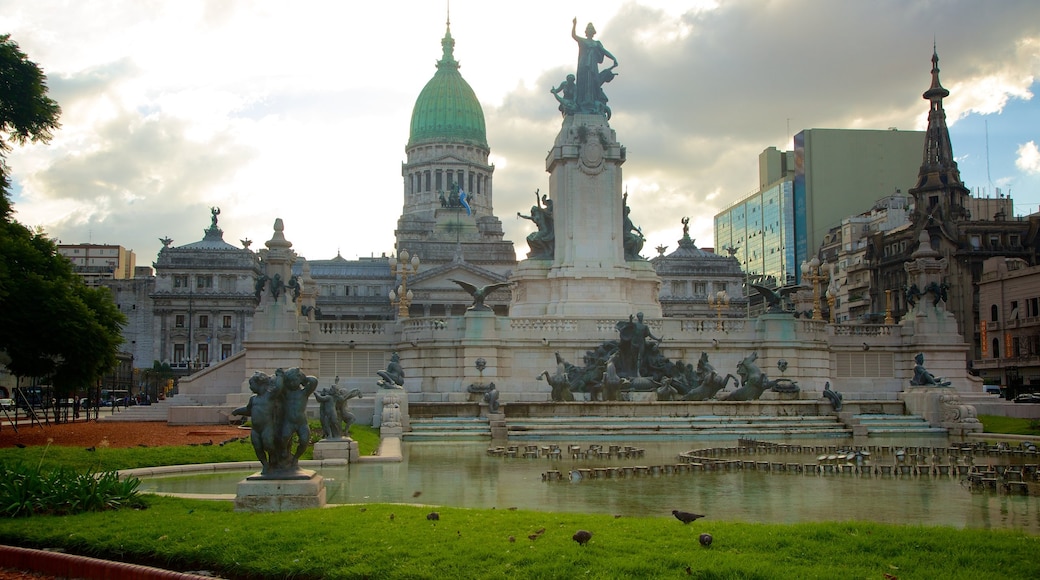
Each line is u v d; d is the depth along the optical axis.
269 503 19.44
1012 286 108.12
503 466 31.91
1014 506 22.97
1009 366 106.44
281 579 14.17
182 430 45.41
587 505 22.45
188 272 164.75
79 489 19.70
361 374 62.84
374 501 22.81
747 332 62.50
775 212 190.12
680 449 39.84
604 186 69.44
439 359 59.72
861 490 25.86
